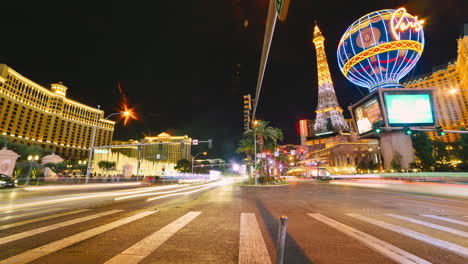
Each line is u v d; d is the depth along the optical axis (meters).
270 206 10.62
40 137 127.69
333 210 9.49
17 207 10.19
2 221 7.07
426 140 54.31
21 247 4.57
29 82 122.69
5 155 30.20
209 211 9.04
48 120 133.12
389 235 5.59
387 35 59.81
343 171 107.38
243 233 5.74
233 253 4.31
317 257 4.13
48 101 135.25
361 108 57.22
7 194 16.47
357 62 65.56
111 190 21.91
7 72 111.69
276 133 39.31
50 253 4.24
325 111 177.62
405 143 52.81
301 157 140.00
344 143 117.00
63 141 139.38
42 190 21.27
